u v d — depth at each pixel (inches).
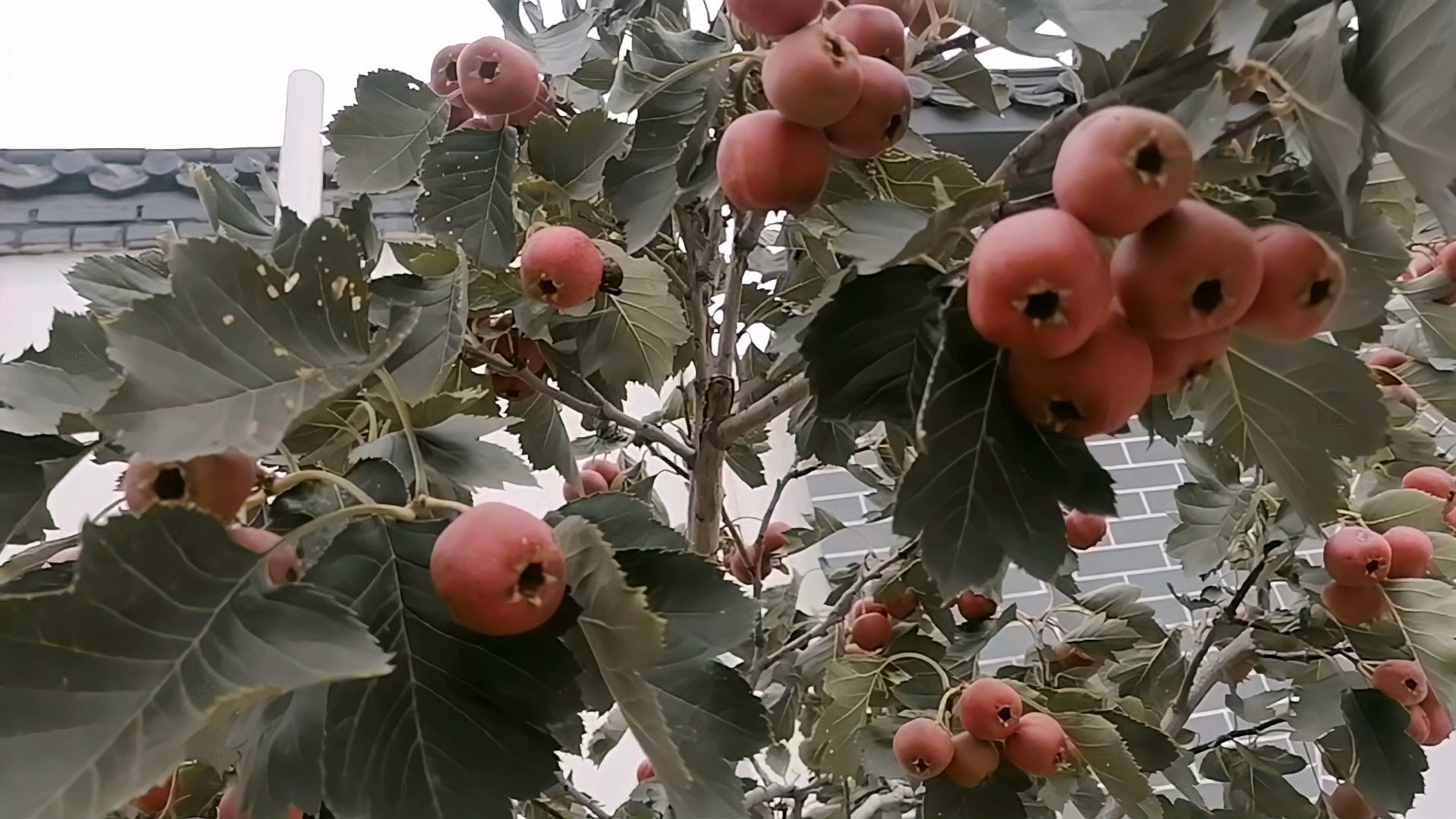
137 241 68.4
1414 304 41.2
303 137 41.0
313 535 20.8
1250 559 48.0
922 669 42.2
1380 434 20.3
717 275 38.6
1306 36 17.9
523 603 16.7
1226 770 48.9
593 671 20.8
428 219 30.1
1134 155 14.9
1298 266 16.6
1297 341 17.7
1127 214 15.1
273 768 18.2
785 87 19.5
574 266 28.2
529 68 29.6
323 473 19.3
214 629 15.2
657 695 19.9
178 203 71.8
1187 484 50.8
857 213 19.2
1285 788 47.4
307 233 17.2
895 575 45.3
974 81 28.3
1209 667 52.0
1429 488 44.8
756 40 26.3
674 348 36.3
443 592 16.9
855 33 23.5
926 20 27.1
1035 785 37.7
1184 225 15.6
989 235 15.8
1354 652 43.9
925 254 18.5
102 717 14.0
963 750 32.9
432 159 30.2
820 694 47.6
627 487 47.5
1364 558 39.4
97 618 14.6
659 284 33.0
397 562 18.8
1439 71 16.5
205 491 16.9
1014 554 17.0
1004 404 17.5
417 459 20.6
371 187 32.3
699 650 20.9
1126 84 19.8
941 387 17.2
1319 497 21.4
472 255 29.9
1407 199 32.0
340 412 24.9
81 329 22.3
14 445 20.0
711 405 34.6
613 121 29.4
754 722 21.3
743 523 77.1
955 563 16.9
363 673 14.6
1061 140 20.2
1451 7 16.3
